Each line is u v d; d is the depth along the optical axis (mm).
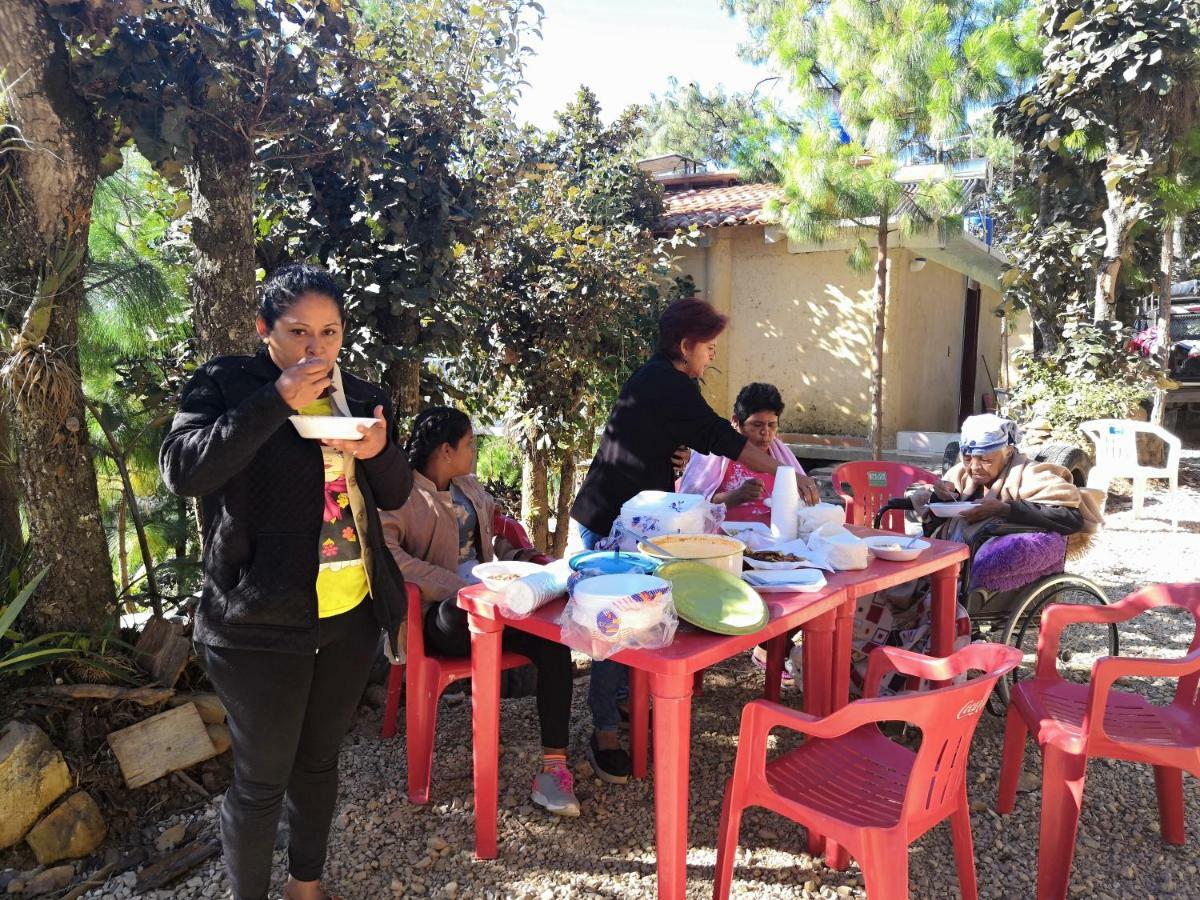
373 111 3746
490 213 5062
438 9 4719
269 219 4156
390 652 2291
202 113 3084
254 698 2039
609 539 3133
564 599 2586
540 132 7730
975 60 7316
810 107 7863
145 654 3342
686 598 2344
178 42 3066
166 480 1914
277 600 1990
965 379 14500
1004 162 10625
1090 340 9070
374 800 3053
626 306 6547
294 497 2020
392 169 4031
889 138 7453
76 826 2785
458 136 4480
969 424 3840
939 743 2062
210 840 2818
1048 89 8781
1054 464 3773
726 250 10891
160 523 4172
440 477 3371
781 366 10797
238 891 2178
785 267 10664
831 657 2686
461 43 4855
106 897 2594
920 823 2117
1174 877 2686
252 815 2119
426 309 4383
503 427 6941
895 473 4781
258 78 3242
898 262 10109
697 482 4051
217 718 3287
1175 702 2791
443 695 3963
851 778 2369
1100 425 8328
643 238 7473
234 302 3312
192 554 4297
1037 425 8883
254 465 2004
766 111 8078
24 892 2613
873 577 2789
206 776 3150
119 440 4023
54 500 3137
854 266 8508
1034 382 9484
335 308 2027
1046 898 2514
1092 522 3691
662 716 2135
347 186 4031
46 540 3160
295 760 2271
